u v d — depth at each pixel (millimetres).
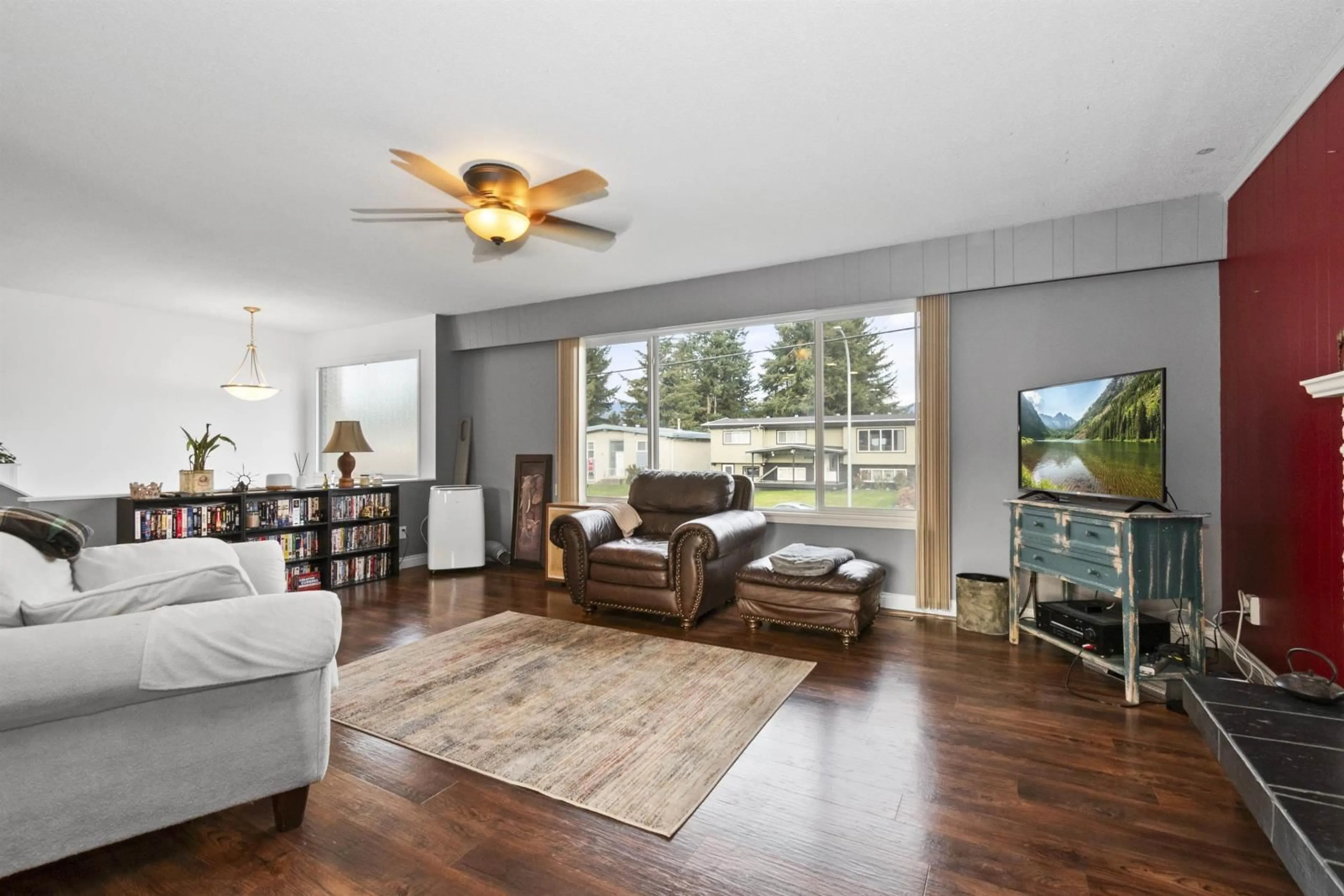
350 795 1900
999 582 3629
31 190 3070
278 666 1608
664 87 2225
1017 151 2729
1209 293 3312
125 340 5578
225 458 6234
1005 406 3836
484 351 6105
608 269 4543
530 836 1698
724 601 3953
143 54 2002
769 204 3312
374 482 5578
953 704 2572
